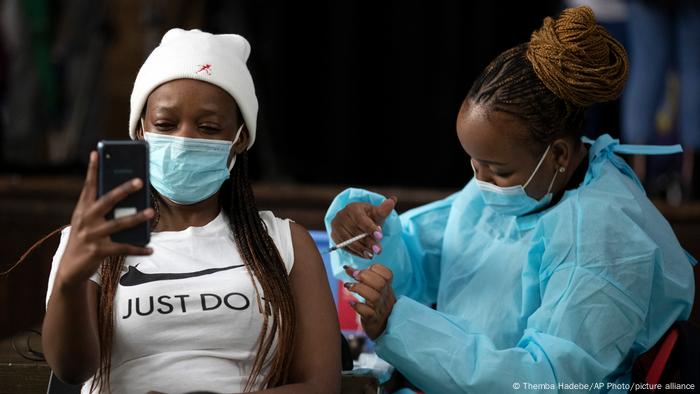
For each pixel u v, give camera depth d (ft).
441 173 21.52
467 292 10.30
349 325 11.63
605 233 9.45
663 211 16.31
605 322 9.22
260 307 8.67
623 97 20.63
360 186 21.81
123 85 22.54
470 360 9.23
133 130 9.07
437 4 21.07
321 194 17.67
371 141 21.88
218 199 9.27
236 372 8.63
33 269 17.01
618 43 9.78
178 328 8.54
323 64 21.56
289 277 9.11
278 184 21.13
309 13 21.40
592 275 9.33
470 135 9.62
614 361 9.27
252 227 9.05
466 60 21.11
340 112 21.66
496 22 20.83
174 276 8.68
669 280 9.58
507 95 9.48
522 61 9.64
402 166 21.67
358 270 9.61
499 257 10.25
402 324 9.38
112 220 7.29
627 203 9.70
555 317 9.30
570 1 21.34
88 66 22.57
